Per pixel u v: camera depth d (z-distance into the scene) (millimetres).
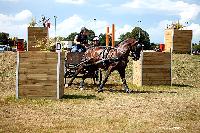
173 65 23531
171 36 27125
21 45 13273
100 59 15578
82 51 17047
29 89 13008
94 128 8641
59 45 13086
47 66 12977
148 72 17938
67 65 16625
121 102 12477
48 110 10906
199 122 9445
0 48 32312
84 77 16531
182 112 10750
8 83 18188
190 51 27250
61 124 9062
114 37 18438
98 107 11477
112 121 9445
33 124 9062
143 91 15719
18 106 11492
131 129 8562
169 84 18203
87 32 17312
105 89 16297
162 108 11391
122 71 15281
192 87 17906
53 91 13008
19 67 12977
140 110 11031
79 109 11109
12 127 8711
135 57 15109
